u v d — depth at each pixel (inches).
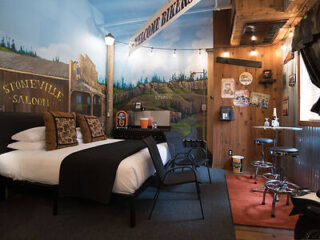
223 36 163.3
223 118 157.6
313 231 53.4
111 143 126.4
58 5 140.0
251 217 84.0
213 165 165.0
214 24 165.5
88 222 80.7
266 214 86.8
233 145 161.0
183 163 118.4
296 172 125.5
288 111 137.9
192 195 107.9
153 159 82.2
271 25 124.0
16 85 113.5
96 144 125.9
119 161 81.4
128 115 197.2
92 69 177.2
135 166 81.6
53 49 136.8
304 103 119.5
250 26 125.6
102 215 86.6
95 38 181.5
